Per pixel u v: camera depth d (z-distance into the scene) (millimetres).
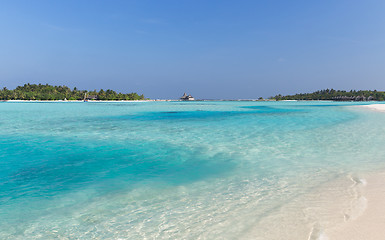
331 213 4027
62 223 4070
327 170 6672
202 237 3521
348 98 151500
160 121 22609
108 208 4617
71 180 6344
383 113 28797
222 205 4602
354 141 11086
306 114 29328
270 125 18250
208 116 28438
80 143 11539
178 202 4824
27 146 10883
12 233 3779
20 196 5293
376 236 3254
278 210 4270
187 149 9984
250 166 7352
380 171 6398
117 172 7000
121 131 15602
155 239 3508
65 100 133375
